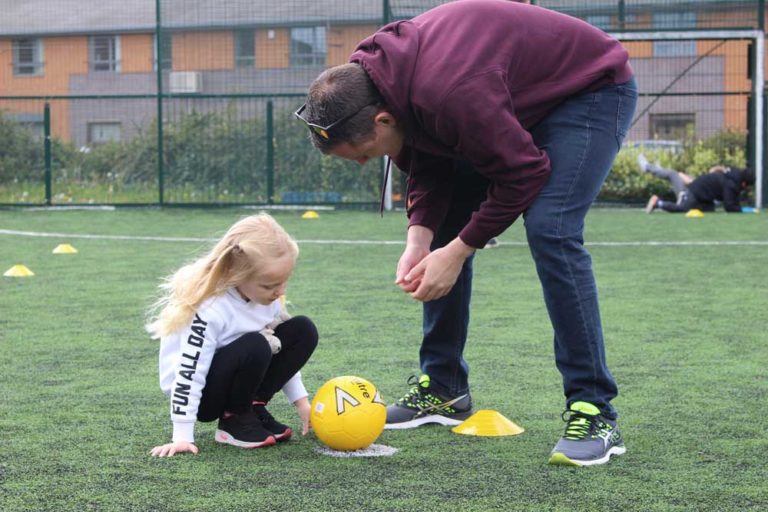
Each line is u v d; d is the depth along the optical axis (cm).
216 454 298
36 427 326
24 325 534
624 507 245
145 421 335
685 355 450
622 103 296
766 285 689
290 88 1577
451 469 281
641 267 800
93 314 572
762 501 249
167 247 968
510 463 287
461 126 268
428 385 340
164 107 1556
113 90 2147
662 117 1658
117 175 1623
